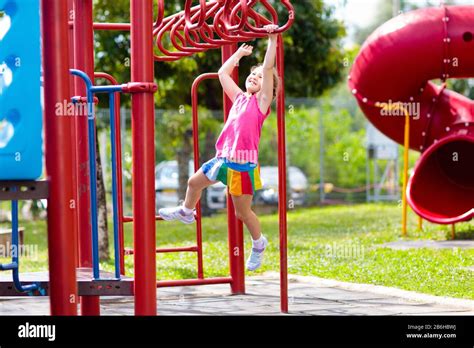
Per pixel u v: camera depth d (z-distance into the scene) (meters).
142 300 5.86
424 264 10.48
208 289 9.38
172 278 10.35
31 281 6.16
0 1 5.45
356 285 9.04
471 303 7.53
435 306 7.71
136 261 5.87
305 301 8.18
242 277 8.95
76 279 5.66
